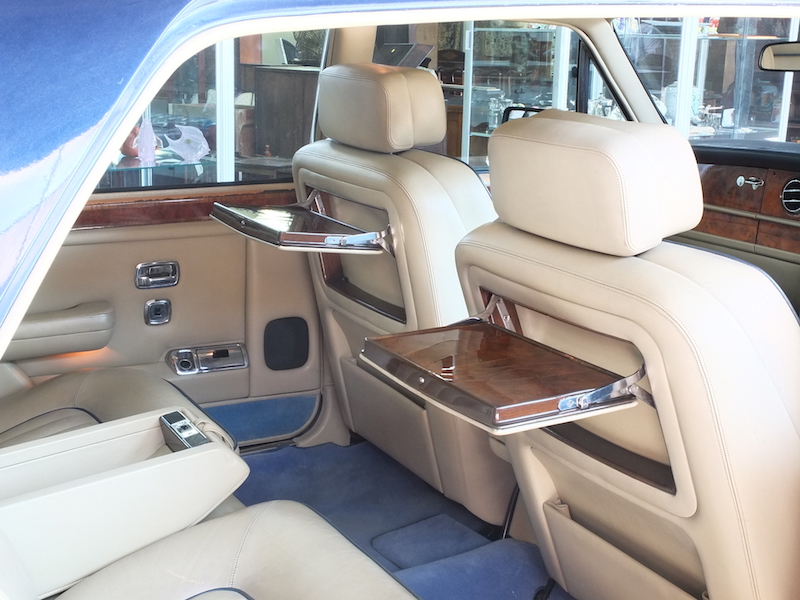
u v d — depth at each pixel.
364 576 1.28
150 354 2.39
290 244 1.71
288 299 2.48
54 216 0.58
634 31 2.60
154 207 2.29
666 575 1.49
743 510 1.18
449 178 1.80
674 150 1.14
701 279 1.12
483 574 1.89
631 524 1.45
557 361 1.26
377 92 1.80
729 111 2.75
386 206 1.79
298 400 2.57
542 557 1.79
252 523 1.42
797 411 1.17
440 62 2.46
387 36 2.37
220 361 2.45
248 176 2.40
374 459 2.52
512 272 1.31
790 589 1.27
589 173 1.13
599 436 1.43
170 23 0.62
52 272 2.22
